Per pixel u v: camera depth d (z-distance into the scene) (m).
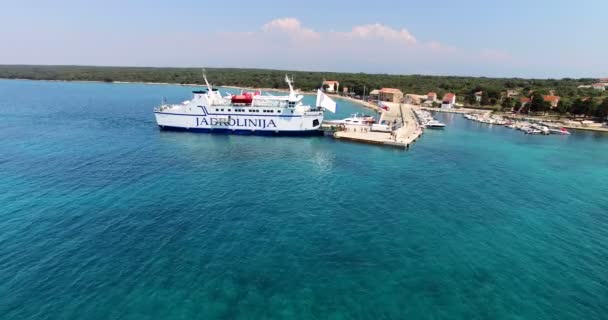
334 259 29.70
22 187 43.94
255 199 41.94
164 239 31.86
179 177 49.41
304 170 55.06
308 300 24.64
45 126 89.31
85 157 59.19
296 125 81.56
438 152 72.69
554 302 25.44
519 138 95.88
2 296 23.92
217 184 46.91
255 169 54.78
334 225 35.81
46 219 35.19
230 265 28.22
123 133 81.62
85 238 31.64
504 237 34.94
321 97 86.62
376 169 57.31
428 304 24.70
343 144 76.56
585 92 181.38
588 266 30.25
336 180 50.44
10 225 33.75
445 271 28.67
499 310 24.39
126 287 25.22
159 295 24.55
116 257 28.80
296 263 28.88
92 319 22.20
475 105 170.12
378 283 26.77
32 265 27.39
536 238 35.03
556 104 146.25
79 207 38.22
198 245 31.00
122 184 45.88
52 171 50.78
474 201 44.31
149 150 65.44
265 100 80.75
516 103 147.25
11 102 144.75
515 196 46.94
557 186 52.25
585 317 24.05
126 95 193.62
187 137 78.62
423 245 32.62
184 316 22.77
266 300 24.48
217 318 22.70
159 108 85.44
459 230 36.00
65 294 24.31
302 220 36.69
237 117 81.38
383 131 88.81
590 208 43.50
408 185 49.47
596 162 69.38
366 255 30.52
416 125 107.12
